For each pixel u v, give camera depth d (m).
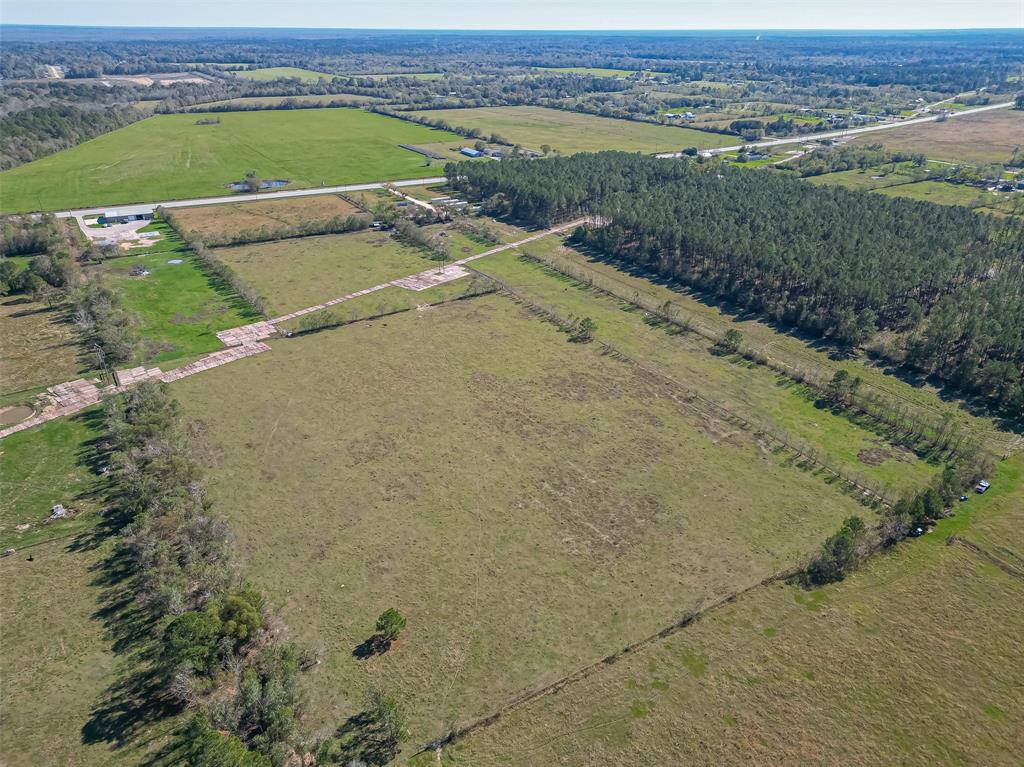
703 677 58.62
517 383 103.50
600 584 67.81
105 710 54.84
